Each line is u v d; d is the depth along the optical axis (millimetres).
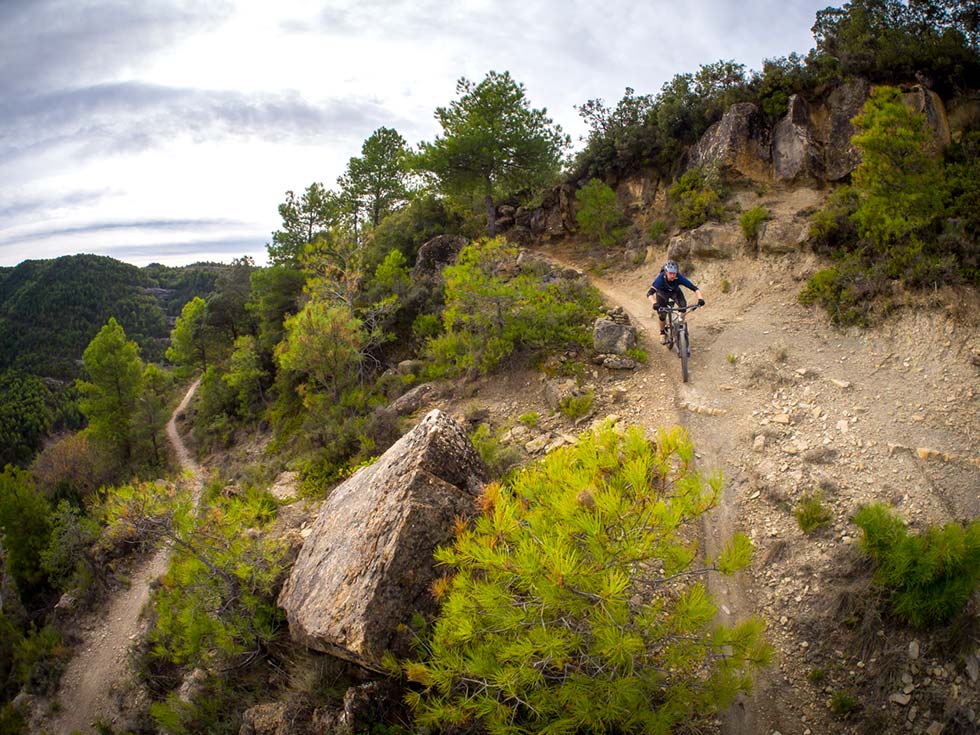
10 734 11695
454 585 4324
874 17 15758
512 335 12648
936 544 4492
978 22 14742
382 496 6363
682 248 14516
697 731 4570
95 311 151250
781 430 7484
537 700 3852
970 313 7711
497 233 24469
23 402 96125
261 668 7453
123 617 13992
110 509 8117
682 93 18906
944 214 9109
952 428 6402
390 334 18344
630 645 3342
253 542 8148
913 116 9477
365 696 5219
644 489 3961
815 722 4461
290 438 19922
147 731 9188
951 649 4328
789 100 15328
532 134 23297
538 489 4414
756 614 5367
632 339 11312
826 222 11047
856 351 8602
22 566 19625
